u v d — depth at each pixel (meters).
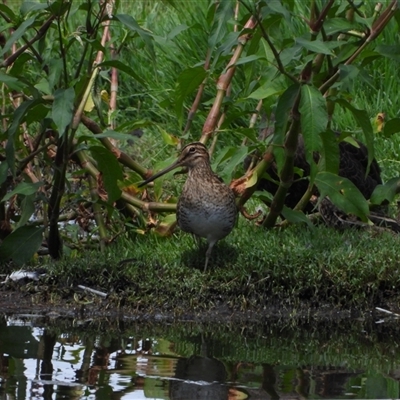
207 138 10.99
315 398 6.86
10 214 10.91
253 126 12.55
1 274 10.55
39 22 9.73
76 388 6.98
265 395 6.93
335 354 8.41
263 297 10.11
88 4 9.35
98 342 8.64
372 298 10.19
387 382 7.38
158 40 9.80
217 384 7.20
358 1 10.09
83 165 11.21
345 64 9.55
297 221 10.73
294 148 10.06
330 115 10.96
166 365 7.79
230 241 10.90
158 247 11.02
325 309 10.08
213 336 9.10
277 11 8.66
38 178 11.38
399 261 10.29
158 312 9.91
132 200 11.31
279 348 8.62
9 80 9.18
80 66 9.62
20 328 9.21
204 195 9.98
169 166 10.47
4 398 6.68
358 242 10.95
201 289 10.06
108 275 10.29
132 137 9.71
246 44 11.43
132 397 6.76
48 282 10.30
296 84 9.16
